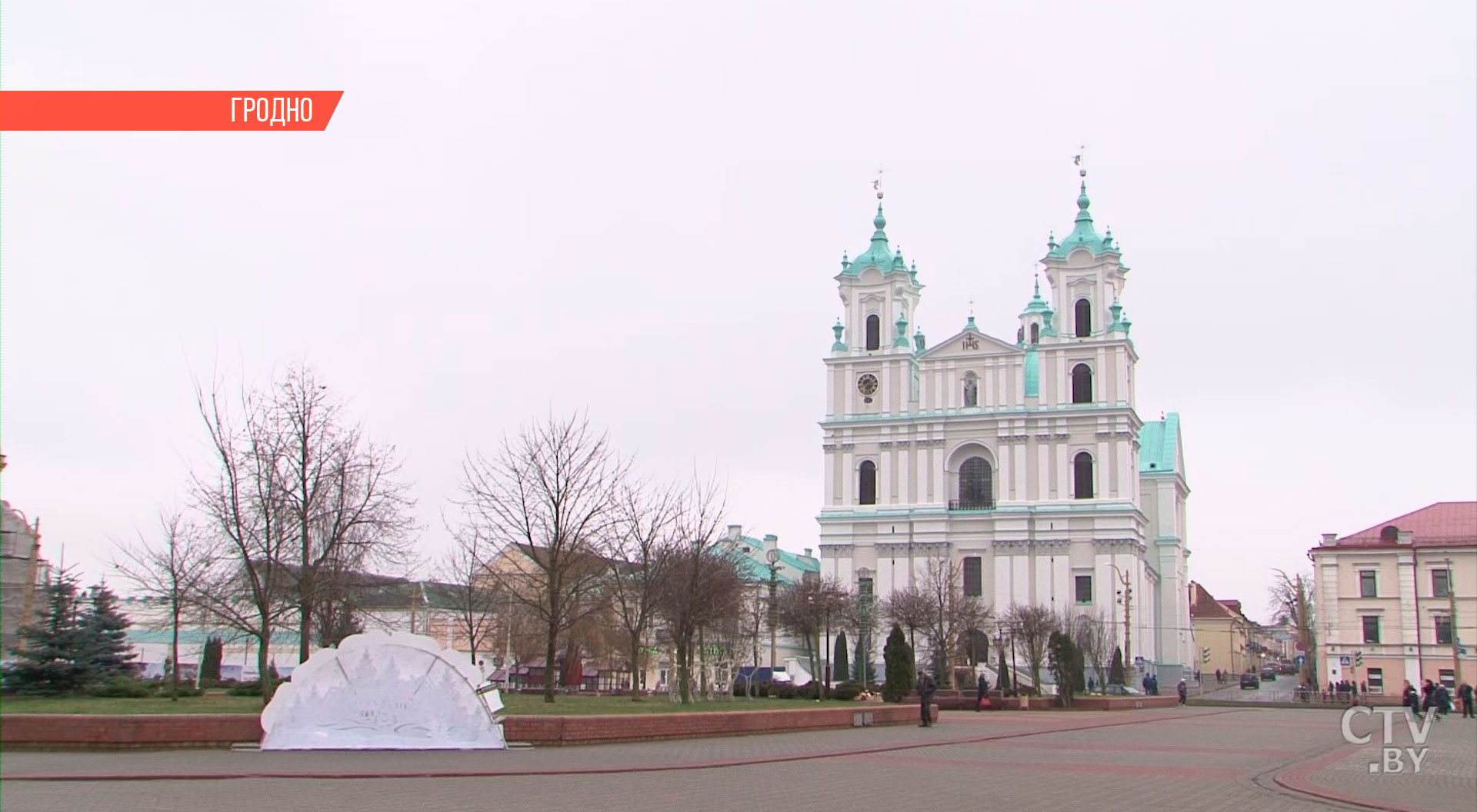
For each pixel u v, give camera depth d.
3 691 49.53
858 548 125.81
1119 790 26.78
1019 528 120.69
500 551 69.62
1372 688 105.31
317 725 32.28
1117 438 120.31
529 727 34.19
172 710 39.25
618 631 84.56
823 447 129.12
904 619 102.94
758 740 39.12
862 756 34.72
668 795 24.23
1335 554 107.88
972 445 125.00
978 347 126.56
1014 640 101.81
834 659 116.69
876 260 131.25
